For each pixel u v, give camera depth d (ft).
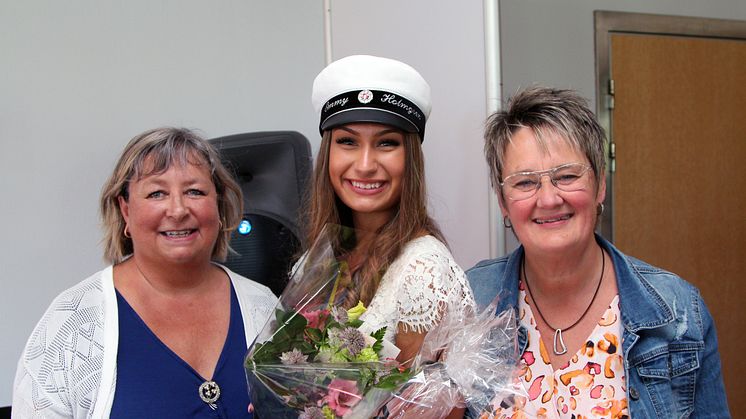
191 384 4.72
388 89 4.50
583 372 4.30
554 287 4.44
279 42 9.84
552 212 4.14
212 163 5.06
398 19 8.08
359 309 4.02
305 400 3.65
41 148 8.84
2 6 8.64
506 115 4.41
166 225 4.76
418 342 4.05
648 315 4.21
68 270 8.98
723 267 9.12
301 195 7.28
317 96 4.80
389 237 4.42
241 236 7.32
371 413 3.64
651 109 8.59
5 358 8.77
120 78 9.12
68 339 4.67
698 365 4.23
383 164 4.55
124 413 4.52
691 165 8.86
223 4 9.57
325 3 9.78
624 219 8.56
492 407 3.94
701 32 8.74
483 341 3.94
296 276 4.18
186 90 9.43
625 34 8.31
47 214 8.88
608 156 8.39
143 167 4.80
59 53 8.86
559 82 7.86
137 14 9.18
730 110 8.95
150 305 4.91
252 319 5.13
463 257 7.22
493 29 6.73
